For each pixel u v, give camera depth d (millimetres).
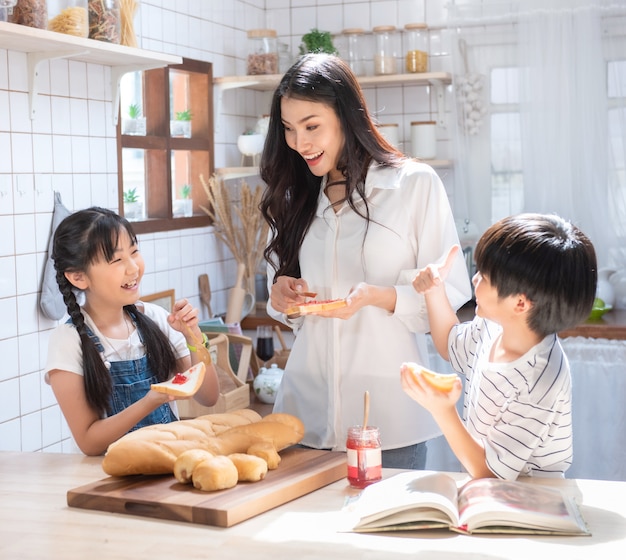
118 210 3303
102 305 2051
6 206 2756
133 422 1851
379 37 4180
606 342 3498
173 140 3674
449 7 4098
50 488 1652
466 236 4094
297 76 1915
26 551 1359
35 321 2896
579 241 1580
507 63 4066
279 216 2143
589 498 1541
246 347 3299
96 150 3164
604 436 3514
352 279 2051
